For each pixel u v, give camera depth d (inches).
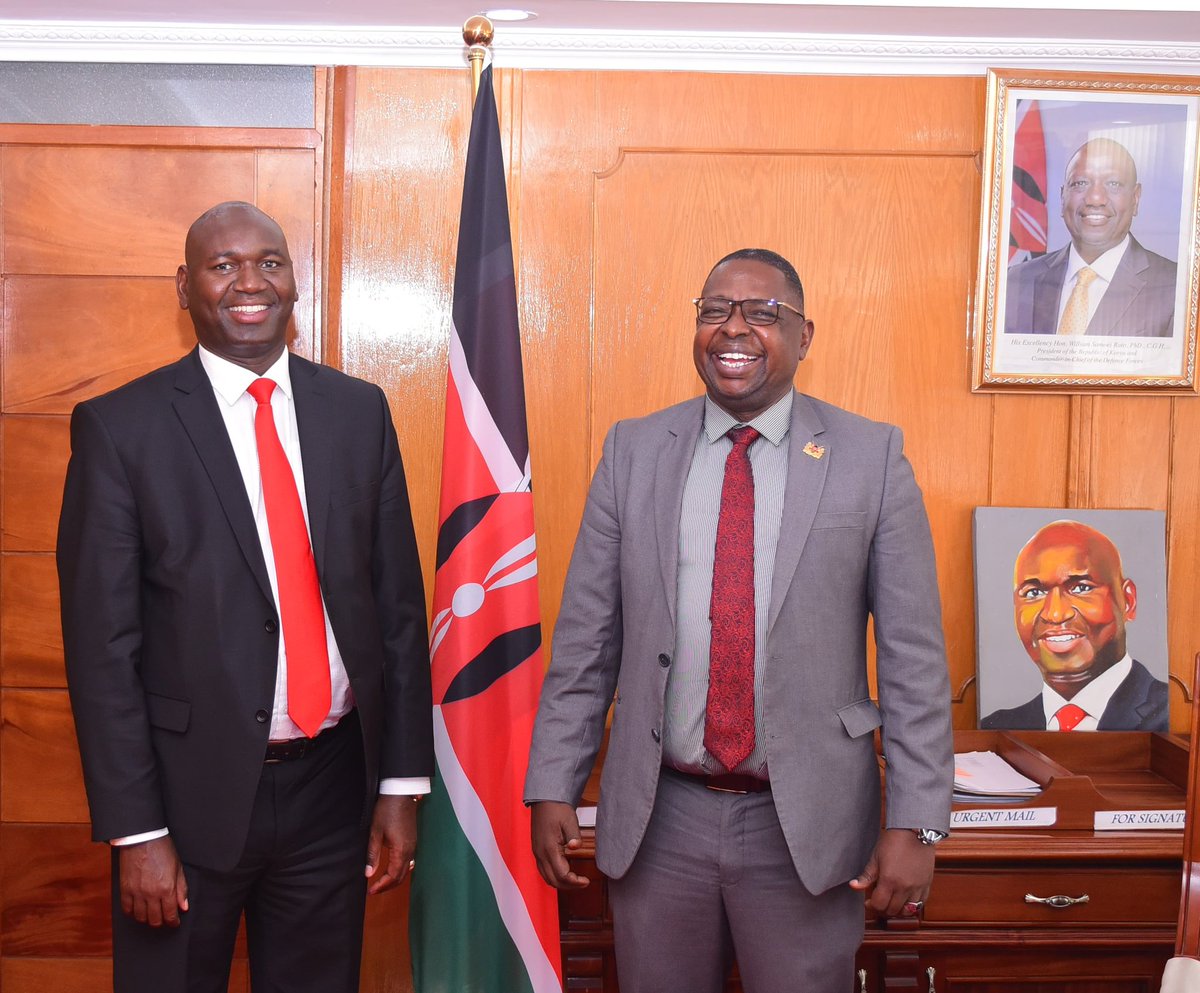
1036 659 99.0
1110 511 100.3
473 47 88.4
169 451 71.1
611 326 101.0
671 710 66.9
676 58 98.7
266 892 74.9
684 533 67.9
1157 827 86.4
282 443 75.6
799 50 97.7
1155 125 99.3
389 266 100.3
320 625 72.9
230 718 69.4
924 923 86.6
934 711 65.5
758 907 66.6
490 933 86.4
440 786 86.6
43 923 101.0
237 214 75.4
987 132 98.5
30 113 98.9
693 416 72.1
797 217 100.5
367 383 81.1
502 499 87.2
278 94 99.5
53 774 100.3
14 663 99.8
